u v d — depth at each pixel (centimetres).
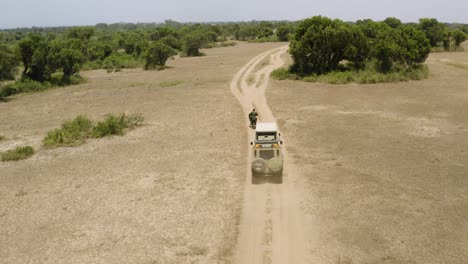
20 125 3838
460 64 7119
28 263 1543
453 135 2984
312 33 5962
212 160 2611
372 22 7869
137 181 2308
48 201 2086
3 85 6188
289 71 6284
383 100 4309
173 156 2725
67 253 1602
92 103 4812
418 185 2120
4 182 2370
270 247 1598
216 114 3962
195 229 1750
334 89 5069
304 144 2859
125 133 3369
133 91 5553
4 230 1803
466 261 1456
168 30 15238
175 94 5188
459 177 2209
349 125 3334
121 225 1809
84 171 2505
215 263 1503
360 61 6278
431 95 4478
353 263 1466
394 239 1614
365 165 2423
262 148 2222
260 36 16950
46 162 2705
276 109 4062
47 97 5375
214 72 7238
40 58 6288
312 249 1571
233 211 1900
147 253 1580
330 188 2112
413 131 3117
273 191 2102
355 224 1741
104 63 9106
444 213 1817
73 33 14912
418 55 5931
